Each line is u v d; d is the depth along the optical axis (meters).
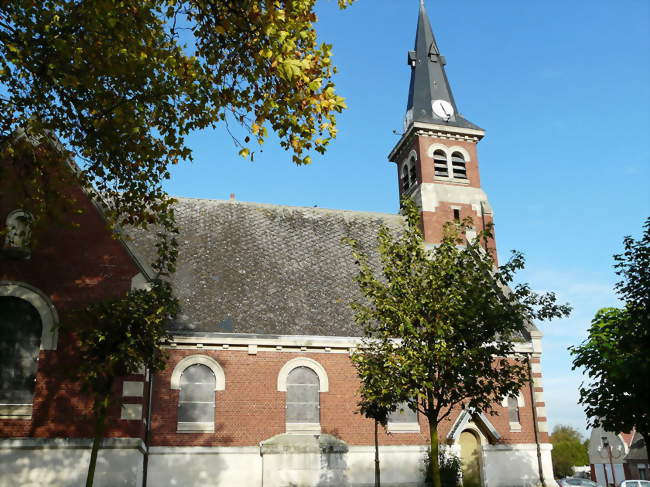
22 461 17.22
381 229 18.52
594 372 17.62
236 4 12.25
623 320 17.06
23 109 14.23
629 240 17.03
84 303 18.84
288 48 11.70
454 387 16.70
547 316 16.94
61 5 12.73
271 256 27.98
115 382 18.61
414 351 16.22
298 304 25.75
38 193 15.84
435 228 32.50
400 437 24.22
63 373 16.69
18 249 18.67
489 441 25.31
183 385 22.59
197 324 23.50
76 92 13.98
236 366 23.23
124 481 17.70
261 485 21.98
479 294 16.52
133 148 14.83
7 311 18.52
